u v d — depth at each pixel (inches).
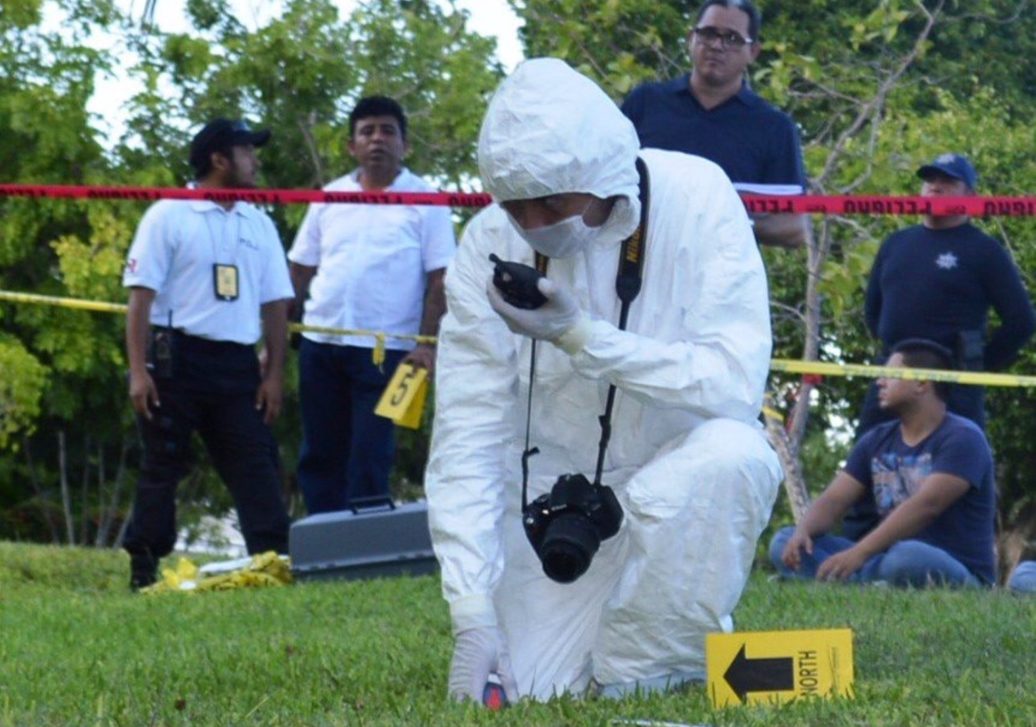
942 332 483.8
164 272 495.2
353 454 517.7
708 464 231.6
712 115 409.7
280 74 1056.8
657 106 413.4
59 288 1015.6
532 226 228.4
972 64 1069.1
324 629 355.3
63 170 1021.2
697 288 237.1
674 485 231.8
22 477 1069.1
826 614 336.5
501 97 225.6
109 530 1050.1
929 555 425.4
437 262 524.4
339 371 524.1
